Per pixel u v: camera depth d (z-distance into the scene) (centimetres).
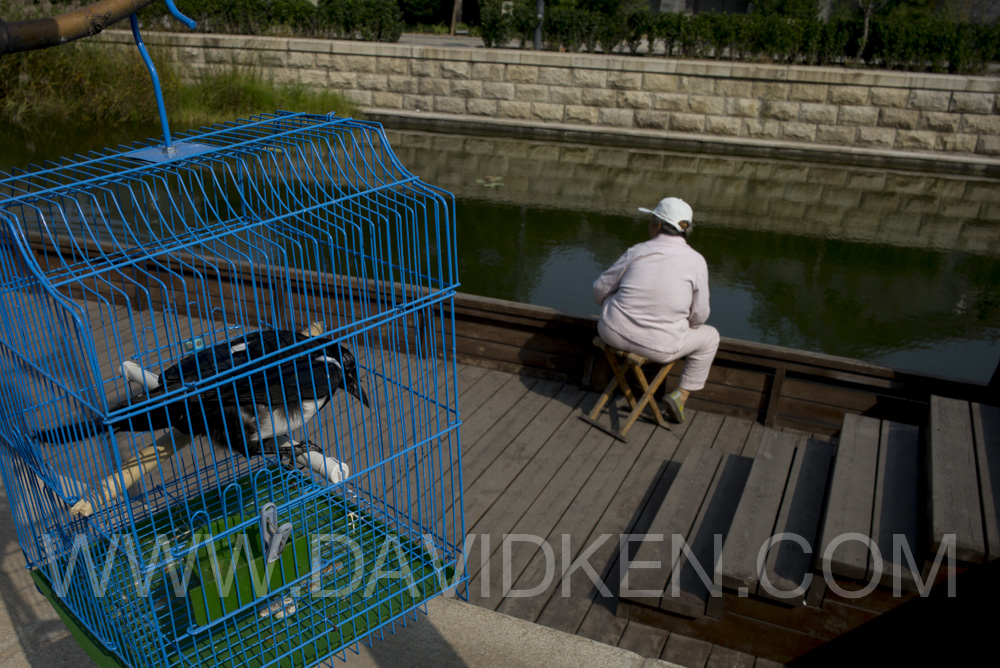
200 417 185
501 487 401
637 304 434
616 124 1520
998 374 412
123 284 538
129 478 184
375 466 200
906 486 326
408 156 1334
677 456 440
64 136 1234
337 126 203
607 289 464
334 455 363
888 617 276
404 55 1570
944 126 1346
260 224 201
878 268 888
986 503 281
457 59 1548
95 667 222
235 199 526
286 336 197
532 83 1531
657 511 380
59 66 1352
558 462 427
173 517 207
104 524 191
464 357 537
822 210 1112
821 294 806
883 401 448
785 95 1408
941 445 326
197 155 190
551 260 853
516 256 859
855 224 1052
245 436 178
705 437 462
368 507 230
